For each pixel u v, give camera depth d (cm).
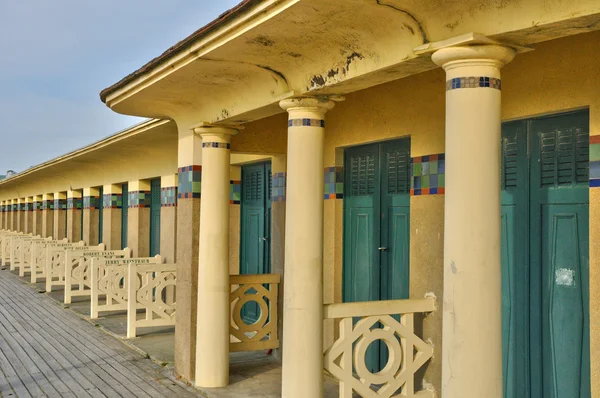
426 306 554
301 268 525
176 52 559
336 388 693
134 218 1382
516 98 503
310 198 529
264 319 784
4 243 2256
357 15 412
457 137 373
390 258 663
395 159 660
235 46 501
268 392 680
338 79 481
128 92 693
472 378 367
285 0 410
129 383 734
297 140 532
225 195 703
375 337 532
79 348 927
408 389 541
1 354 891
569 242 477
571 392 473
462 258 371
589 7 317
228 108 648
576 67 455
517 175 520
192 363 729
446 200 381
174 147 1137
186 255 745
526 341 507
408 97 612
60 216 2102
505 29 352
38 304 1371
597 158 432
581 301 468
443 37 386
